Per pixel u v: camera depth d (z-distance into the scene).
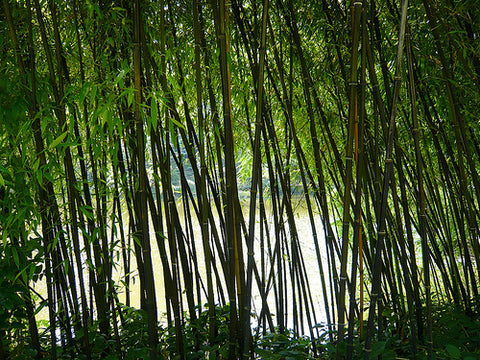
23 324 2.03
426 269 1.78
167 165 2.09
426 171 2.78
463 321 2.22
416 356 1.97
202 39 2.38
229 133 1.91
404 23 1.50
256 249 4.86
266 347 2.30
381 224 1.59
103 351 2.11
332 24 2.51
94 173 1.92
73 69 2.39
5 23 1.97
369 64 1.88
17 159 1.90
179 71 2.33
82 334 1.92
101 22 2.09
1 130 1.78
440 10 2.35
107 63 2.11
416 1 2.50
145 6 2.22
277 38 2.73
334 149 2.47
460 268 3.73
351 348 1.63
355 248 1.63
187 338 2.29
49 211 2.05
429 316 1.80
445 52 2.56
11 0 1.89
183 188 2.49
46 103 1.93
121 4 2.08
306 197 2.47
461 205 2.55
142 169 1.71
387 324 2.61
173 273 2.06
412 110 1.70
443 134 2.60
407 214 2.27
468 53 2.44
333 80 2.63
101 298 2.23
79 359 2.02
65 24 2.21
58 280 2.13
